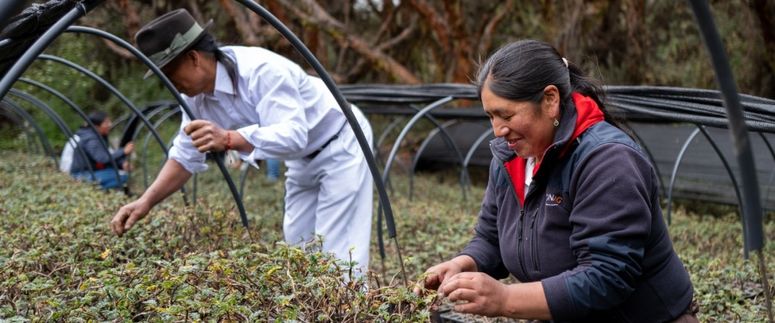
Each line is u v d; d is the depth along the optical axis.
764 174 8.16
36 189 6.97
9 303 2.58
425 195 10.99
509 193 2.40
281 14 11.95
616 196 2.03
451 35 12.68
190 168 3.83
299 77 3.76
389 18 13.84
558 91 2.10
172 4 13.06
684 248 6.56
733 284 4.70
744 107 3.27
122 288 2.50
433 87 6.70
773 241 7.04
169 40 3.42
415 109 9.09
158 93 16.61
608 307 2.06
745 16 10.48
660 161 9.84
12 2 1.63
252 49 3.67
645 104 3.76
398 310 2.22
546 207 2.21
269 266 2.54
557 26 11.98
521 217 2.33
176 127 16.14
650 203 2.10
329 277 2.34
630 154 2.07
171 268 2.58
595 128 2.12
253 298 2.35
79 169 10.27
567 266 2.21
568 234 2.20
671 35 12.20
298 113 3.52
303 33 12.94
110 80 16.72
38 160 10.99
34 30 2.40
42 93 15.27
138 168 14.64
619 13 12.26
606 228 2.03
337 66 15.51
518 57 2.08
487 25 13.78
